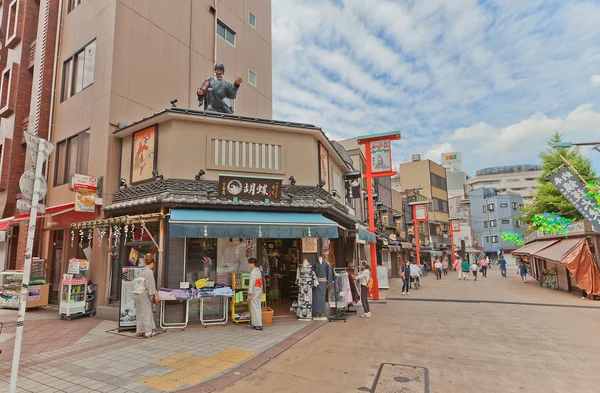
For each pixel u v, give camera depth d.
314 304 9.43
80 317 9.68
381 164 14.93
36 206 4.55
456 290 17.97
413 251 38.06
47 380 5.04
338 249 12.98
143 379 5.07
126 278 8.18
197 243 9.27
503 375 5.23
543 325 8.81
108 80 10.97
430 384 4.88
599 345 6.88
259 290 8.33
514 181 76.62
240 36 17.94
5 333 7.93
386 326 8.74
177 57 13.55
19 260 12.88
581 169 24.30
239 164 10.08
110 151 10.60
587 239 14.56
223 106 11.32
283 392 4.66
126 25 11.59
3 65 16.80
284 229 8.84
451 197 68.06
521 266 23.08
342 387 4.80
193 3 14.71
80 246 11.20
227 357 6.06
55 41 13.30
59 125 12.62
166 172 9.42
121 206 9.44
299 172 10.68
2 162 14.63
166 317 8.38
